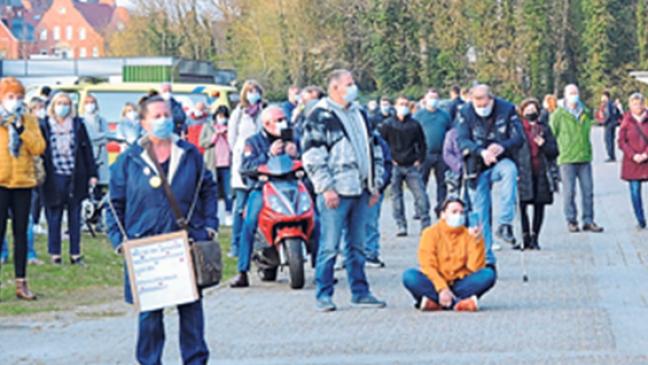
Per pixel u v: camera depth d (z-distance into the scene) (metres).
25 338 14.20
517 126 18.69
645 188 35.50
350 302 16.33
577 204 31.22
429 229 15.50
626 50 107.19
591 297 16.42
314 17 95.75
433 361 12.27
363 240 15.88
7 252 20.62
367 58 95.75
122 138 22.42
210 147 28.12
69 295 17.70
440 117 25.73
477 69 100.25
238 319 15.24
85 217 25.47
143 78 43.38
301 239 17.89
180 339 11.44
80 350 13.41
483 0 99.69
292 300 16.84
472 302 15.35
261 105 20.41
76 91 34.00
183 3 109.19
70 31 175.75
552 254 21.45
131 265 11.03
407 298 16.72
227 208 28.19
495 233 24.09
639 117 25.39
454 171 18.80
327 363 12.34
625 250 21.89
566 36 106.44
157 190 11.22
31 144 16.81
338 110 15.48
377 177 15.69
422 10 95.69
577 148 25.00
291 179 18.02
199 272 11.09
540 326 14.17
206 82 50.50
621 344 13.01
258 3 98.25
